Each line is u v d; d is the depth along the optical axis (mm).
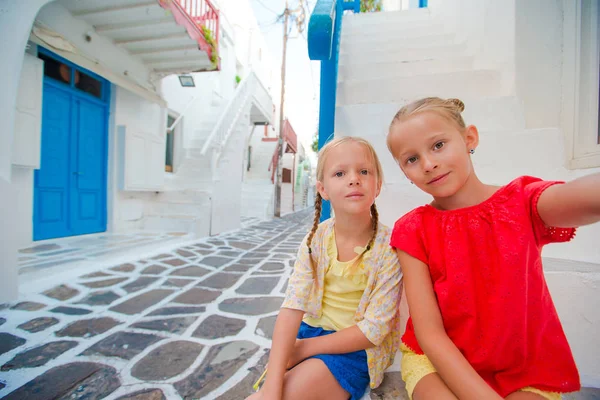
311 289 1146
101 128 5004
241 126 7016
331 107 2127
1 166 2076
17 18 2057
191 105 7730
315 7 1805
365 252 1083
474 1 2873
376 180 1069
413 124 879
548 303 888
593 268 1218
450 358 819
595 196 662
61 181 4352
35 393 1201
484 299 876
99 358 1460
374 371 1045
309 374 956
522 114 1898
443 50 3252
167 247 4238
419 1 6102
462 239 898
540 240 848
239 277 2914
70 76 4406
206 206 5473
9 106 2068
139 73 5336
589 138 1618
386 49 3426
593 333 1151
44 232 4137
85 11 3998
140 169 5438
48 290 2404
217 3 8656
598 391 1131
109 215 5152
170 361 1437
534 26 1947
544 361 859
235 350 1539
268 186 10820
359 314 1089
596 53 1585
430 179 882
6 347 1554
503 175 1685
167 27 4348
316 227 1188
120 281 2707
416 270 956
